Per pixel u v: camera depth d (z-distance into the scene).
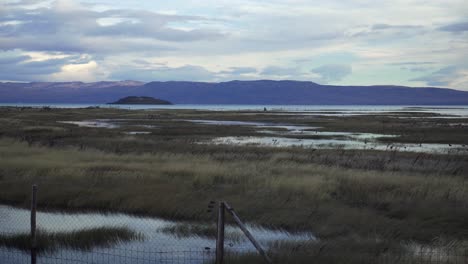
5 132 41.16
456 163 25.45
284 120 83.88
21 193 15.49
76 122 68.19
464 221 12.66
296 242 10.48
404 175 19.69
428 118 97.50
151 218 13.37
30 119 70.38
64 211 14.05
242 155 26.91
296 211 13.32
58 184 16.66
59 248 10.37
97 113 107.44
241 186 16.56
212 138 42.03
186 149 29.80
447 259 9.17
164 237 11.41
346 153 28.89
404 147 34.75
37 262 9.33
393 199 14.94
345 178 18.36
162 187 16.12
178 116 98.25
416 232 11.66
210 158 24.95
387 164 24.53
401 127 61.75
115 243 10.87
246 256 8.98
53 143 30.95
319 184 16.61
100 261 9.45
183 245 10.73
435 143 40.12
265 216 12.80
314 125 67.50
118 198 14.71
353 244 10.26
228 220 12.84
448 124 69.62
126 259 9.58
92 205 14.46
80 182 17.09
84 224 12.53
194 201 14.31
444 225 12.34
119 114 102.62
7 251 10.08
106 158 23.73
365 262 8.81
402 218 13.23
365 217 12.70
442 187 16.73
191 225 12.30
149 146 31.62
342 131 54.81
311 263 8.67
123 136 40.06
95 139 36.25
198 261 9.49
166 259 9.59
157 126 58.91
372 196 15.36
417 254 9.68
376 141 41.28
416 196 15.38
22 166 19.95
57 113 99.31
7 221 12.65
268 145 34.72
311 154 27.78
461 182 18.11
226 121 78.69
